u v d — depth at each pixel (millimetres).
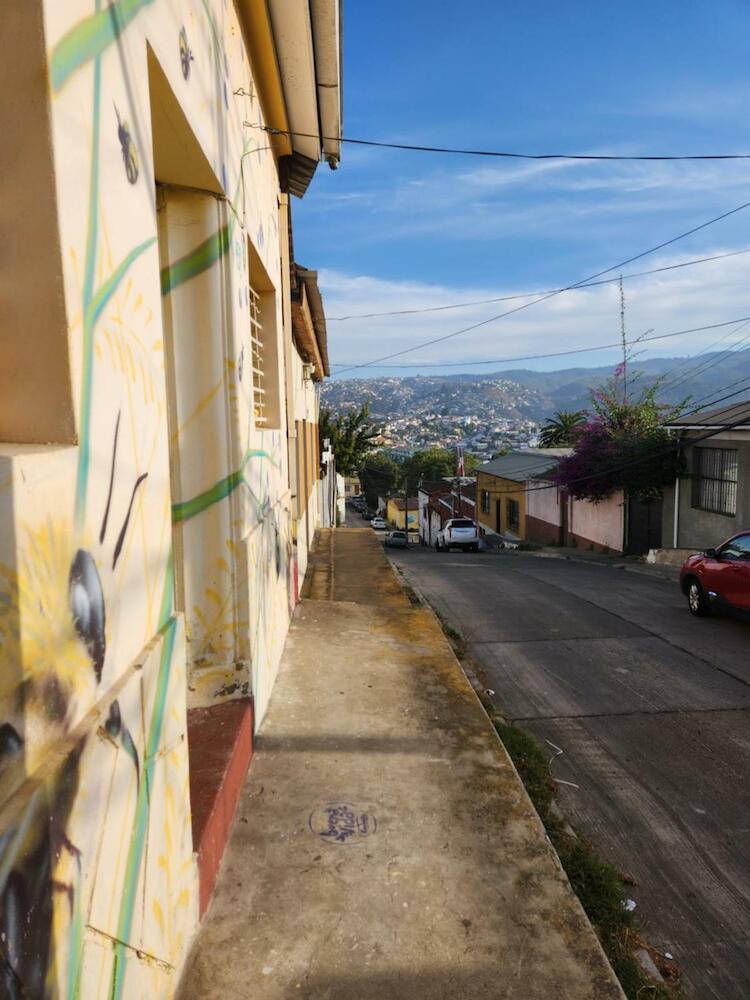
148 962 1846
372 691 4590
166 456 2111
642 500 18719
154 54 2113
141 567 1859
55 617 1328
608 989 2221
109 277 1658
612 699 6301
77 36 1498
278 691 4570
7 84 1373
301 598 7602
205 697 3621
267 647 4371
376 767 3594
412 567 17438
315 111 5340
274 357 5363
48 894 1241
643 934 3238
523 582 13766
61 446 1414
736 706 6121
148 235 1975
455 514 36188
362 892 2652
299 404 9297
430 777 3502
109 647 1616
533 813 3201
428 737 3930
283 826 3064
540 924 2506
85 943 1417
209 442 3512
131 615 1775
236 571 3604
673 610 10367
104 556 1590
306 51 4449
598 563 18891
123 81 1799
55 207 1390
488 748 3811
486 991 2203
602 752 5180
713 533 15961
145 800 1813
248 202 4035
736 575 8977
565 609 10422
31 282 1407
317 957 2324
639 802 4449
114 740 1578
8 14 1358
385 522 60906
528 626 9211
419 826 3086
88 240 1534
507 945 2400
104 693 1583
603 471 19000
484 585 13250
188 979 2209
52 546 1319
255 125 4371
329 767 3586
